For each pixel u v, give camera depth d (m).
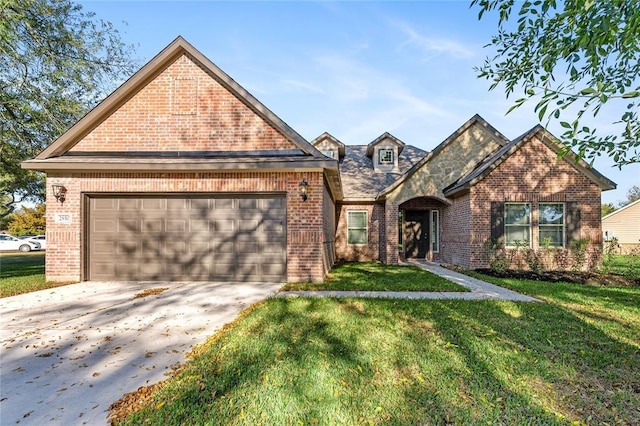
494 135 14.80
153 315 6.09
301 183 9.34
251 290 8.34
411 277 10.34
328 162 8.94
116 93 9.73
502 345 4.50
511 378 3.58
